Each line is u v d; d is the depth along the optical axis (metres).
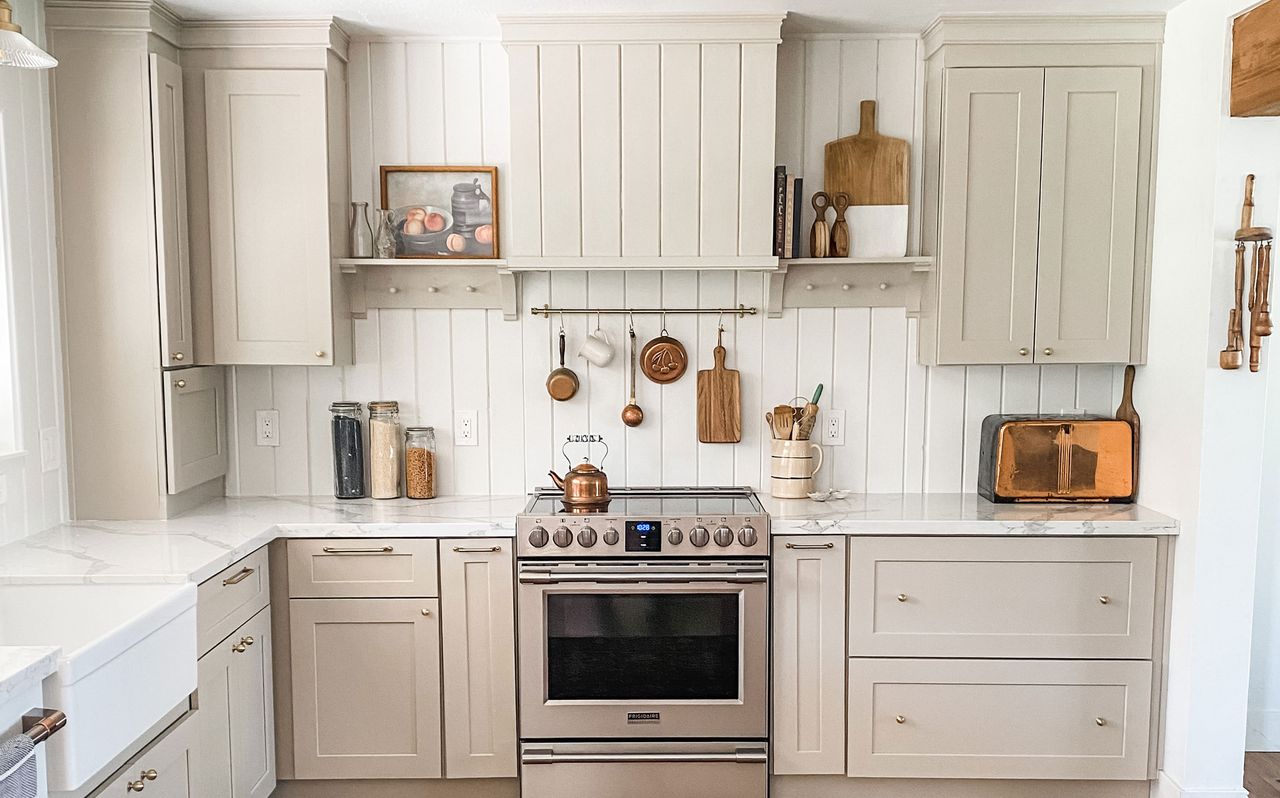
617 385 3.19
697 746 2.76
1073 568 2.77
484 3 2.72
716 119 2.86
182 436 2.85
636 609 2.72
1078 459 3.00
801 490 3.06
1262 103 2.42
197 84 2.86
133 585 2.21
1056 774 2.82
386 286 3.13
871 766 2.82
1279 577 3.46
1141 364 2.99
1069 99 2.87
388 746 2.82
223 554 2.40
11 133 2.55
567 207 2.88
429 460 3.12
